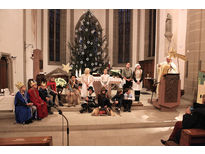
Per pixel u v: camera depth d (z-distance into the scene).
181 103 6.98
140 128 4.98
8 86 6.70
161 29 9.85
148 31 12.62
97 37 13.25
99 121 5.10
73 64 12.53
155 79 9.91
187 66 7.84
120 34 14.68
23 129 4.65
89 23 12.78
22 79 7.90
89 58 12.47
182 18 8.06
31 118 4.95
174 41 8.55
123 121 5.12
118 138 4.25
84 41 12.52
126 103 6.17
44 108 5.41
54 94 6.25
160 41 9.98
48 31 12.77
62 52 14.19
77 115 5.71
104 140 4.13
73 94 6.45
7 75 6.66
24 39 8.06
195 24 7.33
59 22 13.96
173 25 8.65
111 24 14.71
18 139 2.86
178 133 3.39
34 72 9.42
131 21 13.77
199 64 7.27
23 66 8.02
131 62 14.00
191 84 7.57
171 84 6.00
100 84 7.22
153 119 5.34
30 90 5.21
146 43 12.73
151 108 6.59
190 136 2.83
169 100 6.08
